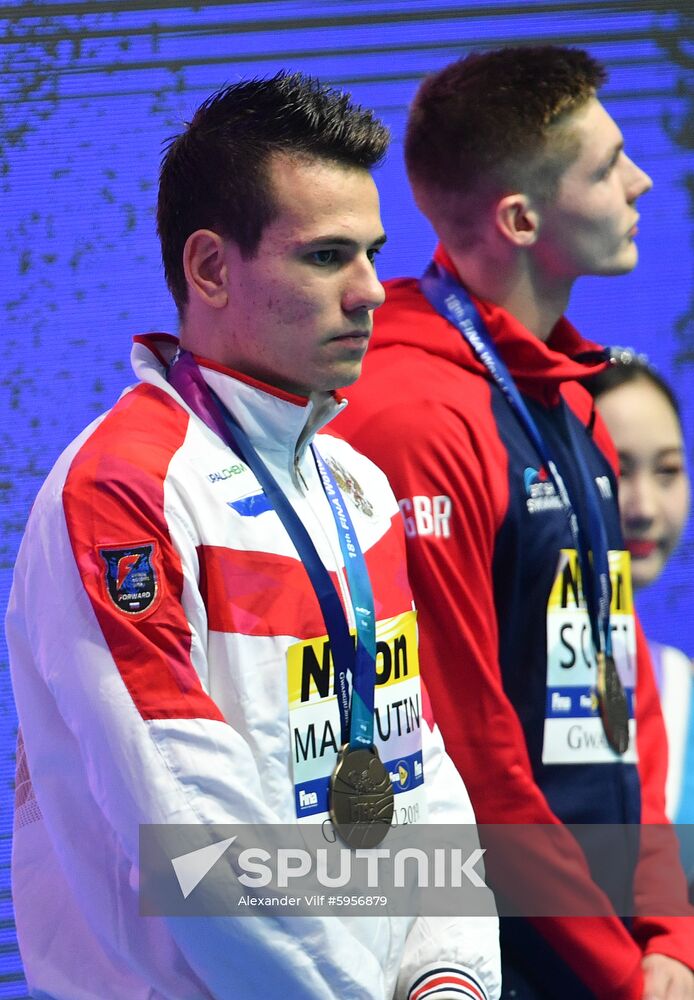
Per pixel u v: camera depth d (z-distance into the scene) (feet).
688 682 32.91
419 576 20.62
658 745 24.29
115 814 14.74
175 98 31.89
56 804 15.90
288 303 15.79
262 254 15.76
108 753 14.66
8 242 30.89
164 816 14.43
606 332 35.06
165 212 16.76
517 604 21.61
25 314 30.99
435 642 20.66
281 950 14.67
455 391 21.56
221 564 15.38
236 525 15.60
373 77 32.96
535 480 21.76
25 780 17.12
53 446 31.14
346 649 16.14
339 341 16.03
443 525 20.65
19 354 30.94
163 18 31.78
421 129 23.57
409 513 20.62
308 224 15.60
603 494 23.70
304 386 16.34
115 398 31.50
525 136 22.30
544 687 21.72
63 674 14.99
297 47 32.58
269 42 32.45
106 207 31.48
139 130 31.65
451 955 16.53
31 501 30.94
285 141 15.71
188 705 14.69
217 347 16.48
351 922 15.72
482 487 21.07
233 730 14.93
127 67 31.58
